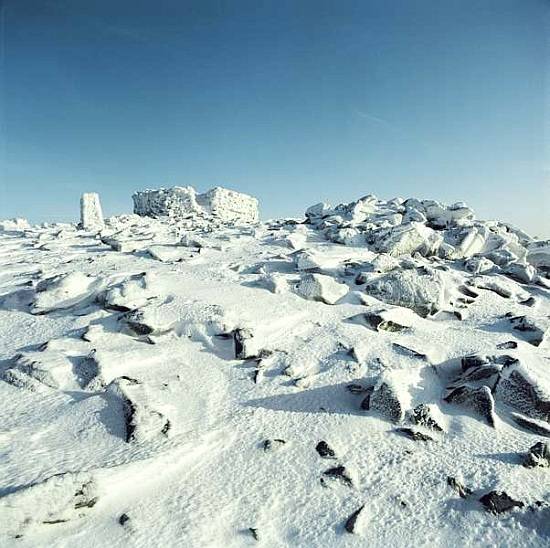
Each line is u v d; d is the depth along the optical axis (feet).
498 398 24.93
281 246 56.49
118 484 17.54
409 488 18.85
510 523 16.94
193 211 108.47
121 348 27.94
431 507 17.89
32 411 22.53
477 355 28.37
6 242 60.90
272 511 17.61
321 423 22.82
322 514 17.56
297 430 22.31
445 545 16.26
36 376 24.76
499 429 22.98
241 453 20.57
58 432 20.89
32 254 52.90
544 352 32.14
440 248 55.77
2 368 26.13
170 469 18.92
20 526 15.42
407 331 32.83
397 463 20.29
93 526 16.20
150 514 16.90
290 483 18.99
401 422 23.03
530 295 44.21
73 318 31.99
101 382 24.50
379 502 18.13
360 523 16.97
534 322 34.68
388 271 43.14
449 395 25.29
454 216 71.41
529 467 19.97
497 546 16.14
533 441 22.15
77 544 15.44
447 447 21.49
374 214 76.79
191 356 28.37
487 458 20.59
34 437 20.31
